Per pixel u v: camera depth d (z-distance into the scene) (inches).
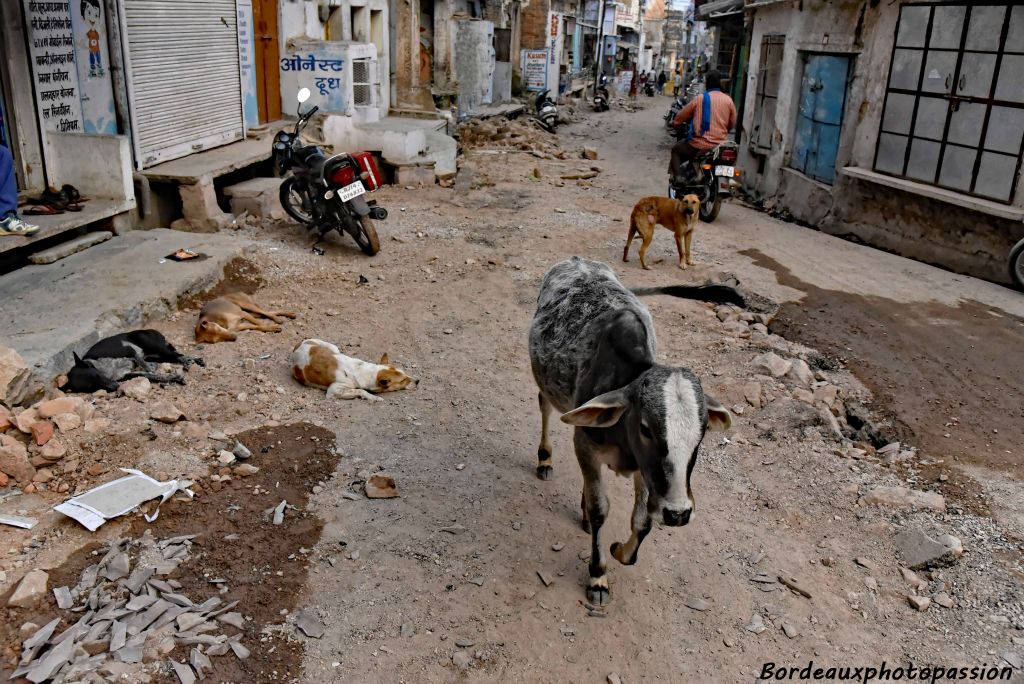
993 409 232.2
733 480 193.0
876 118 427.8
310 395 218.4
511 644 140.7
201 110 403.2
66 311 234.8
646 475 122.7
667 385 121.6
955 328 295.0
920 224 407.5
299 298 291.4
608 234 402.3
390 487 178.9
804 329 288.2
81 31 317.1
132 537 156.7
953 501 187.8
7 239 258.1
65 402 188.1
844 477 195.0
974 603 156.3
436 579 154.9
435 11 747.4
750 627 147.6
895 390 242.1
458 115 767.1
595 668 137.1
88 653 129.3
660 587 156.9
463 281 320.8
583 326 152.6
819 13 472.1
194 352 236.7
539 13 1095.0
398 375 223.6
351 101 507.8
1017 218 347.9
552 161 628.4
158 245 306.5
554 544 167.2
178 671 127.3
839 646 144.4
